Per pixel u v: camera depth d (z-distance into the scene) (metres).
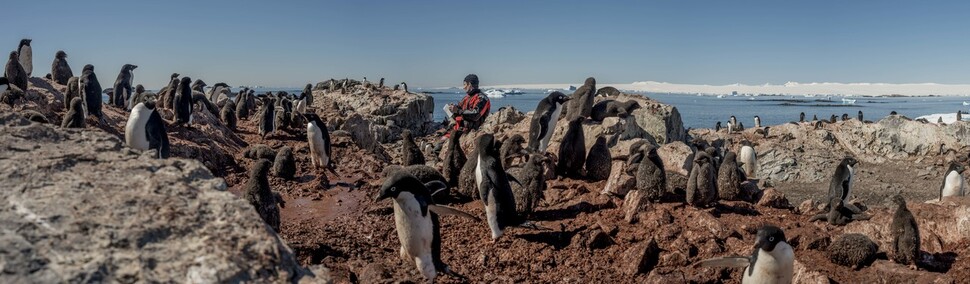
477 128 20.94
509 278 8.03
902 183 29.33
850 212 10.74
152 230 3.37
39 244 3.09
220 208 3.72
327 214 11.05
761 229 6.93
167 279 3.07
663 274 7.92
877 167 32.81
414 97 42.00
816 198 26.23
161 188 3.83
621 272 8.43
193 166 4.26
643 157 12.11
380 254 8.66
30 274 2.90
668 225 9.68
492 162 9.28
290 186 13.16
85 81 15.40
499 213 9.16
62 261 3.02
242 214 3.70
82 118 12.38
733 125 45.25
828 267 8.56
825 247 9.26
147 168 4.11
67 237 3.19
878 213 10.07
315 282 3.38
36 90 17.22
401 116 38.66
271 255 3.41
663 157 15.39
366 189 12.92
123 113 19.14
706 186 10.79
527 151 14.22
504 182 9.28
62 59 21.67
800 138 36.97
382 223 10.41
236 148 17.92
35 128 4.45
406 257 8.15
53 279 2.90
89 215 3.39
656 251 8.81
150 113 11.18
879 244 9.27
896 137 34.44
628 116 17.33
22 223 3.22
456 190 12.05
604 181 12.68
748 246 8.95
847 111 146.25
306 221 10.52
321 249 8.30
